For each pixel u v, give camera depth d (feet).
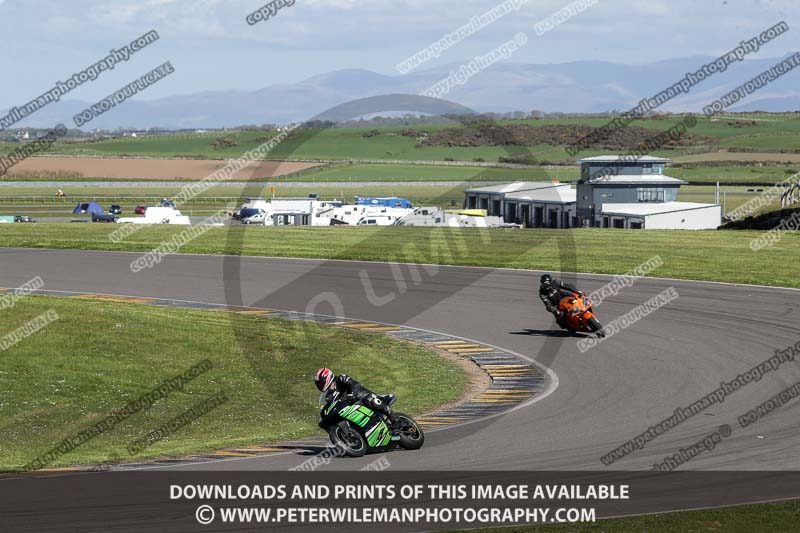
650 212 602.85
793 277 298.35
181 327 238.68
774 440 131.64
